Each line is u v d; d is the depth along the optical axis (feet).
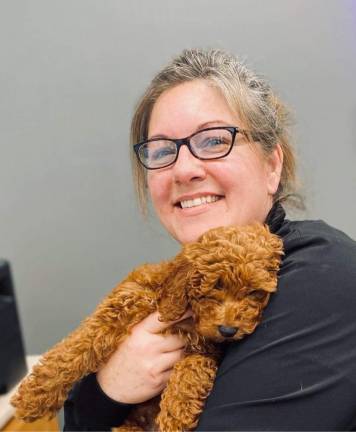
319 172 5.94
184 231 3.08
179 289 2.46
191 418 2.47
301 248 2.53
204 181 2.98
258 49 5.71
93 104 6.00
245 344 2.28
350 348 2.14
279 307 2.28
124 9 5.74
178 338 2.75
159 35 5.76
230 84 3.06
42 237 6.46
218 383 2.26
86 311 6.60
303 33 5.65
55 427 4.45
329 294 2.24
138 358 2.75
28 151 6.21
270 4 5.61
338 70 5.70
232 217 3.00
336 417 2.03
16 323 4.42
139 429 3.03
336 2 5.55
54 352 2.95
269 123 3.18
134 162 3.97
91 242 6.42
